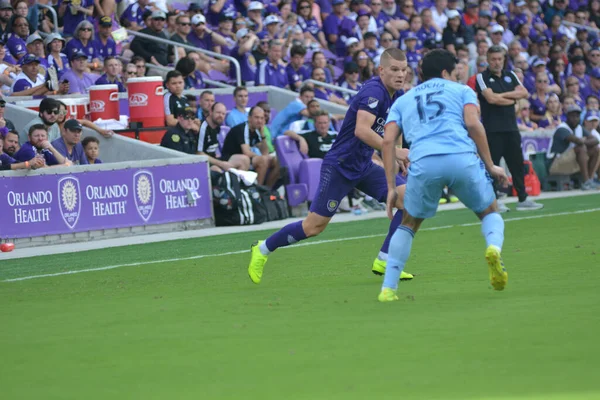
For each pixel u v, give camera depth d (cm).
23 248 3622
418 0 7000
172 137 4344
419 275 2428
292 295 2188
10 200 3606
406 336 1638
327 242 3344
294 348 1581
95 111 4466
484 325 1702
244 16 6144
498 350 1500
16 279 2723
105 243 3700
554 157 5384
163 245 3512
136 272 2758
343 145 2366
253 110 4494
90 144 4019
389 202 2061
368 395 1273
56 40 4853
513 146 4291
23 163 3647
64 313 2061
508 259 2669
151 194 4016
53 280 2661
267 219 4303
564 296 1991
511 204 4694
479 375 1352
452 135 1962
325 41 6438
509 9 7506
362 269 2623
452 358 1462
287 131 4612
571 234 3244
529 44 7369
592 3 8600
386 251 2420
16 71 4594
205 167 4206
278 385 1345
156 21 5341
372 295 2133
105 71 4747
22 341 1745
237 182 4219
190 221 4138
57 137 4066
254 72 5634
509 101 4231
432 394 1265
